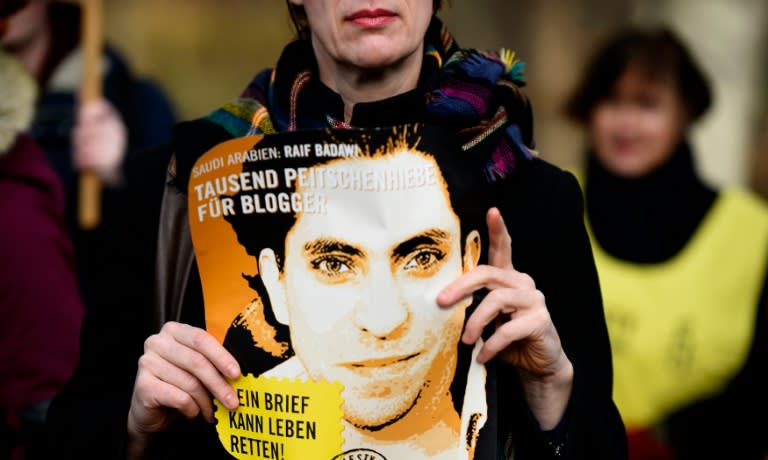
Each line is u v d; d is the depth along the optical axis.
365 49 2.31
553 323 2.43
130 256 2.50
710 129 9.50
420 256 2.23
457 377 2.25
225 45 12.59
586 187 4.18
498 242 2.25
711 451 3.85
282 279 2.27
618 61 4.20
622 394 3.87
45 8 4.02
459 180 2.23
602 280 3.95
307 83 2.45
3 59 3.11
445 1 2.55
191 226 2.34
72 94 4.51
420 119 2.40
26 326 2.96
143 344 2.50
